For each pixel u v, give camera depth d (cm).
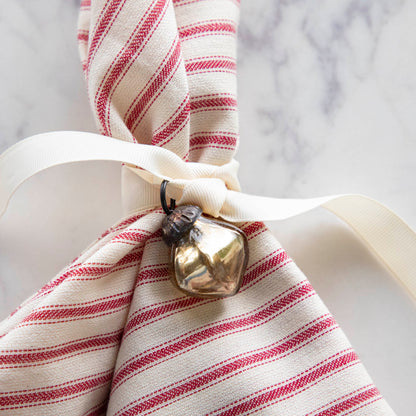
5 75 59
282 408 52
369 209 58
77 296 51
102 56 53
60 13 60
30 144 52
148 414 52
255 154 60
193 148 56
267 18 61
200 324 53
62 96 60
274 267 54
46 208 59
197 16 56
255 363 53
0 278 58
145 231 52
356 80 61
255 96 61
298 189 60
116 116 54
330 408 52
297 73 61
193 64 55
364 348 58
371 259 59
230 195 54
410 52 61
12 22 60
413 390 58
